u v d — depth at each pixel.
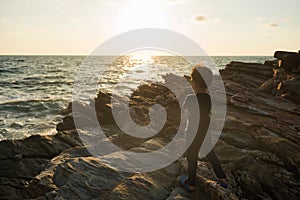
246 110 8.20
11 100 25.06
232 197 3.92
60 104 23.00
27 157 7.51
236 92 10.34
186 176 4.55
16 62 118.56
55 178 4.90
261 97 9.65
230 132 6.83
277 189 4.74
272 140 6.02
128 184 4.30
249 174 4.98
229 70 15.93
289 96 9.30
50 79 49.38
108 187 4.38
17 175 7.11
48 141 7.91
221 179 4.46
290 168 5.34
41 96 28.77
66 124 9.77
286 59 10.97
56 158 6.23
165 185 4.54
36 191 4.90
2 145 7.55
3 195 6.74
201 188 4.32
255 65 14.87
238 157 5.58
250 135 6.64
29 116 18.58
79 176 4.56
